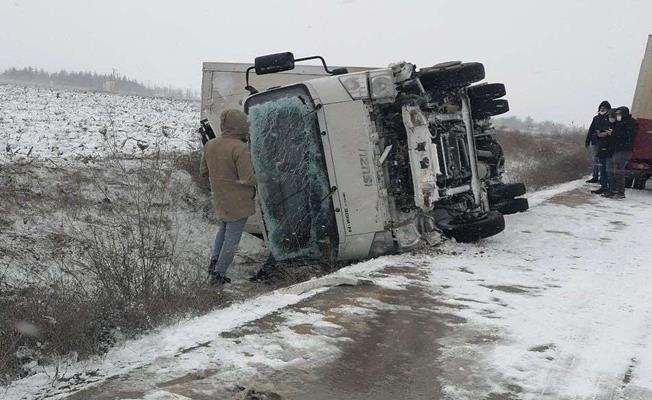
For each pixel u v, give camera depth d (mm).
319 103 7152
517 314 5266
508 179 16266
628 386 3922
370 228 7145
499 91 9312
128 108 31984
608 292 6125
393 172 7316
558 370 4125
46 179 9016
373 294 5598
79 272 6109
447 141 7781
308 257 7316
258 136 7418
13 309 4883
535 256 7715
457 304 5453
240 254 8539
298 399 3531
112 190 9023
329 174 7129
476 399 3656
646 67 16203
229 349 4172
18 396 3846
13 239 7184
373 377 3889
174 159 10602
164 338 4488
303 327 4656
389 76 7145
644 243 8820
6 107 25922
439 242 7602
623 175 14055
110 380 3697
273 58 7949
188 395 3477
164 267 6004
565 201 13008
